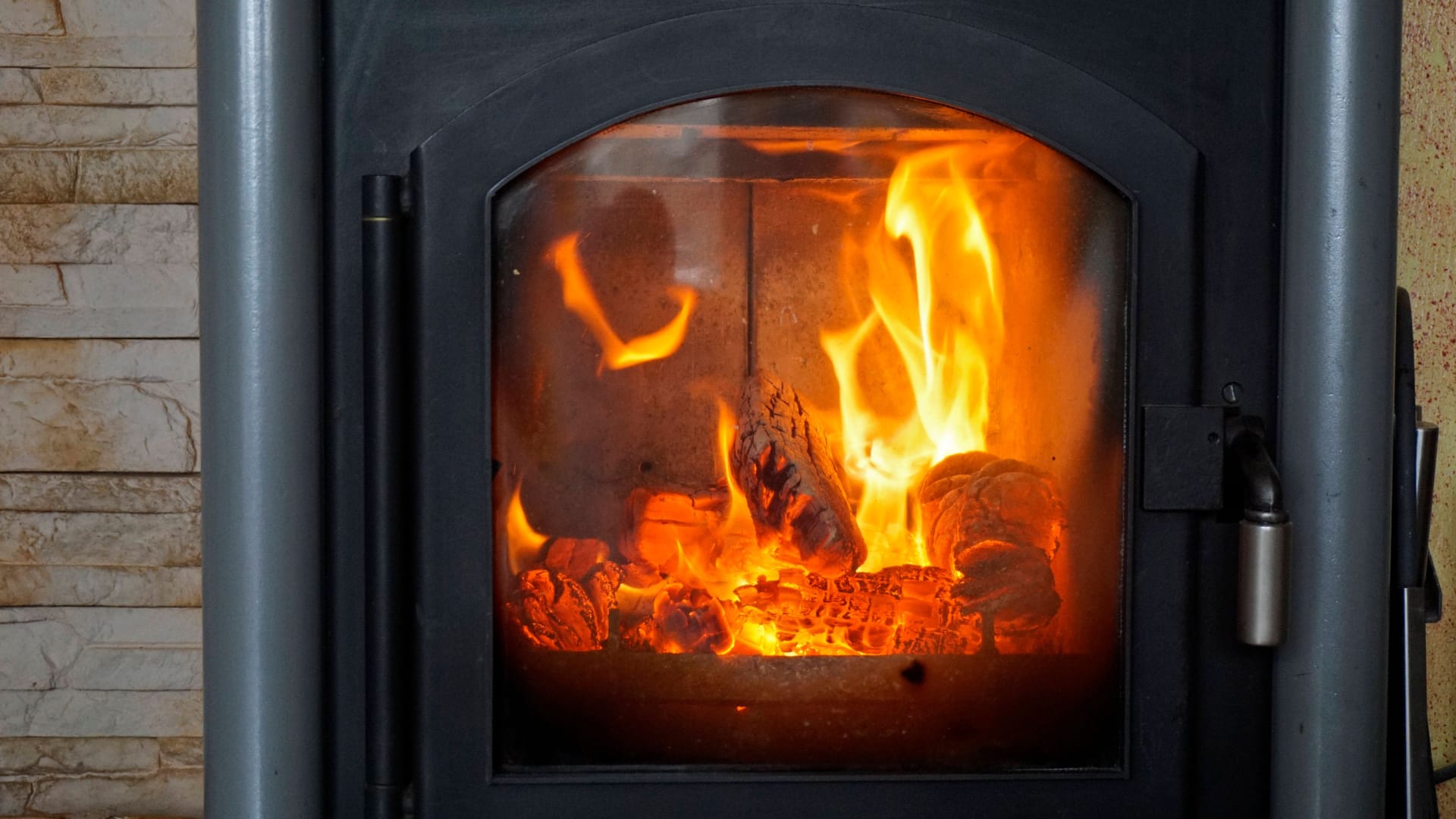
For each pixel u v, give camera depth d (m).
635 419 1.06
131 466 1.12
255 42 1.02
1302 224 1.04
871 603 1.06
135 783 1.13
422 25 1.03
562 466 1.06
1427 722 1.12
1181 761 1.05
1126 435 1.05
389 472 1.03
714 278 1.06
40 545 1.12
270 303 1.02
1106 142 1.04
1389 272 1.04
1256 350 1.05
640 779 1.04
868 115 1.04
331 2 1.03
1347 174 1.04
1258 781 1.06
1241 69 1.05
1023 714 1.05
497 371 1.05
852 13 1.03
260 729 1.03
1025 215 1.06
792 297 1.07
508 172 1.03
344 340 1.04
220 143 1.02
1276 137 1.05
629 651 1.05
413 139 1.04
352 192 1.04
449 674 1.04
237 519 1.02
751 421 1.06
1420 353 1.19
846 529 1.05
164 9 1.11
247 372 1.02
